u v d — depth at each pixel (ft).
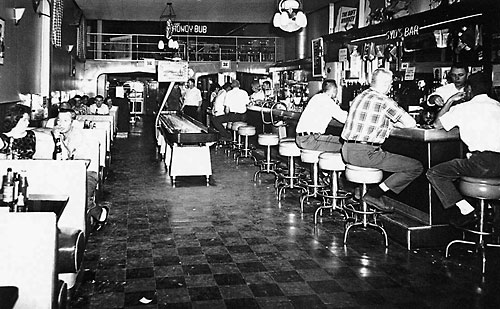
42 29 30.25
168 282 12.30
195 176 28.53
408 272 13.09
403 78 26.58
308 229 17.28
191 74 56.75
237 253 14.62
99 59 59.21
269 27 61.11
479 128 13.26
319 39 35.99
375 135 14.99
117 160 34.73
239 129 32.32
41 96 26.50
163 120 34.71
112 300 11.15
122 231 16.87
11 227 7.77
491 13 19.40
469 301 11.27
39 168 12.19
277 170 28.17
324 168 17.88
